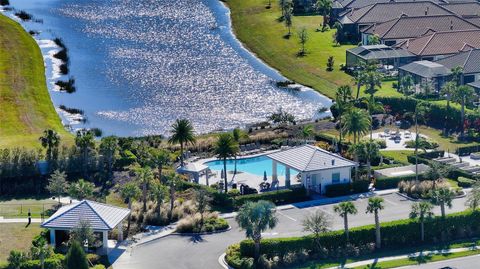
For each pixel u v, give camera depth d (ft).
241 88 643.86
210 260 356.79
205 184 444.14
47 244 360.89
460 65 597.52
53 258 343.87
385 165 461.78
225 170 432.25
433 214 381.19
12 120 539.70
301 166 431.43
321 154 440.04
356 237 367.45
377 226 368.68
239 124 563.89
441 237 380.37
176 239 379.14
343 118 481.87
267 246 355.56
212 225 387.75
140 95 626.23
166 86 647.56
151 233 384.68
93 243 365.40
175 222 396.78
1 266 340.59
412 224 375.45
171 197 402.11
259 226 351.05
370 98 547.90
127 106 601.62
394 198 424.87
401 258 360.69
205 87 646.33
